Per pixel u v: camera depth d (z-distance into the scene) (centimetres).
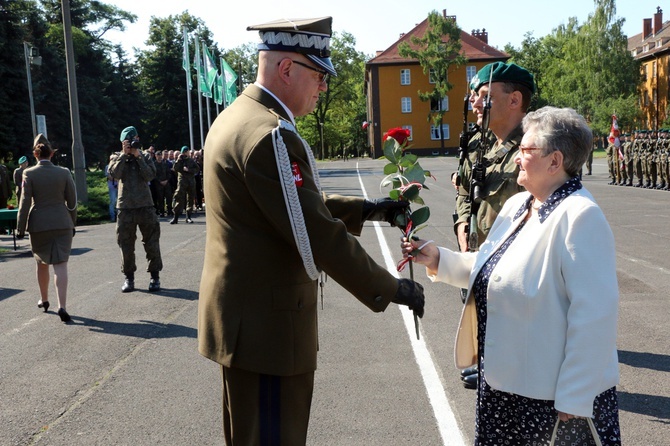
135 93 5875
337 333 619
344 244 241
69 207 721
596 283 224
